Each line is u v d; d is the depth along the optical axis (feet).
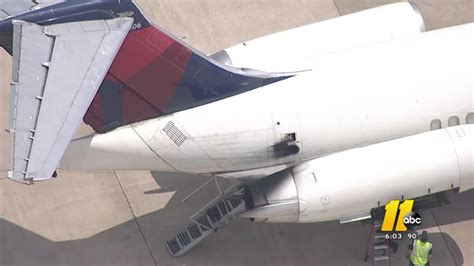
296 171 220.02
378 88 225.56
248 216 222.48
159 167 222.48
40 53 164.86
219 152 219.61
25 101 150.51
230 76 215.72
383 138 226.79
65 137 145.18
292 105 220.43
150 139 213.87
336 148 224.94
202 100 216.74
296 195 216.95
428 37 239.30
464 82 228.84
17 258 234.99
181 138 215.51
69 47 169.89
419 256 226.79
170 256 238.48
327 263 237.45
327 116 221.66
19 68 158.61
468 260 237.66
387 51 233.55
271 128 219.20
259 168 226.38
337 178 216.95
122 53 199.82
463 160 220.43
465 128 225.97
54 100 152.66
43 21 184.14
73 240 241.14
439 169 219.61
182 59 206.18
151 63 203.92
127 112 210.38
